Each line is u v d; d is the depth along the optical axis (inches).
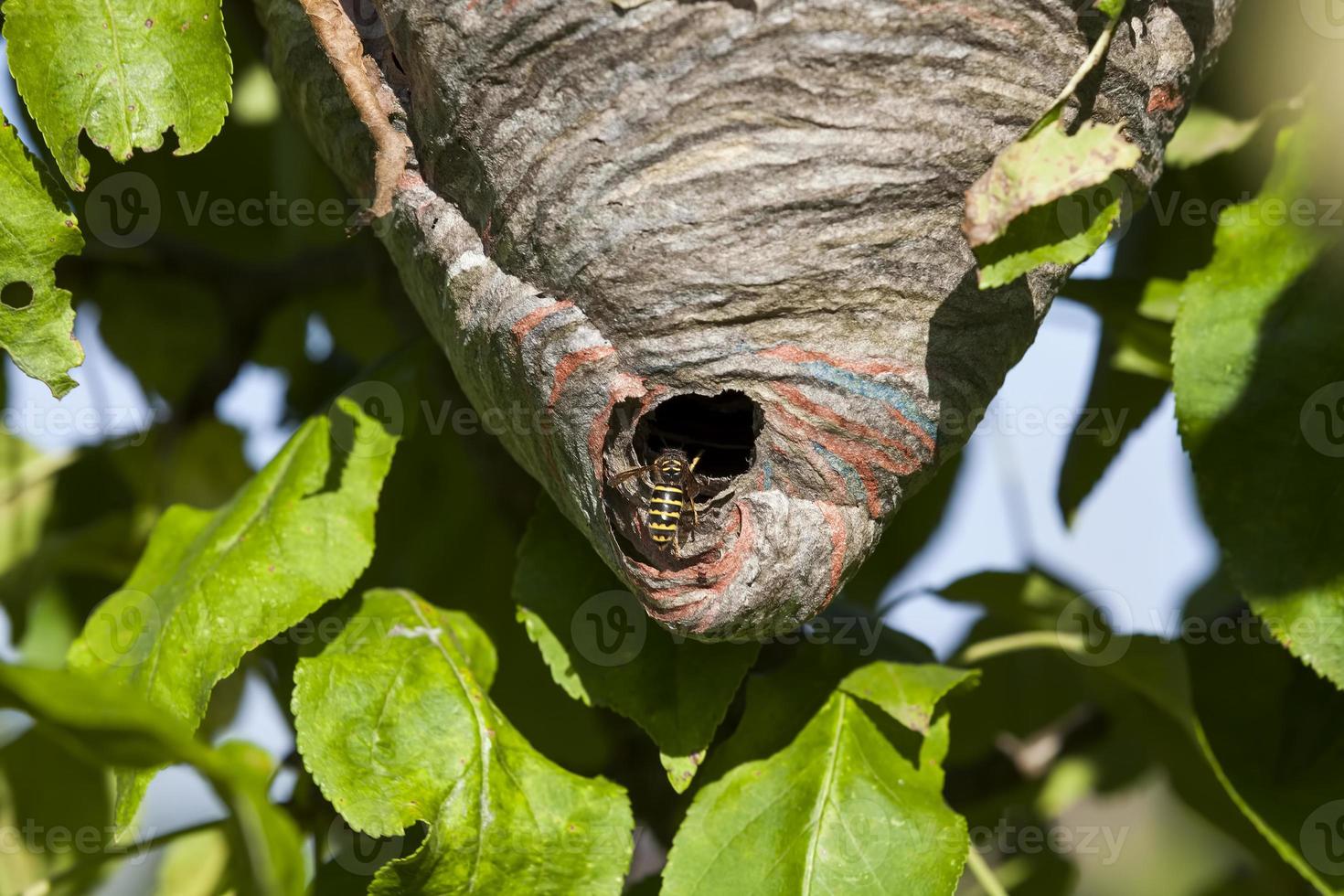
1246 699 46.9
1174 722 48.6
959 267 45.4
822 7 44.9
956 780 49.1
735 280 45.1
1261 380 46.3
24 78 45.3
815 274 45.1
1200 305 46.5
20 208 45.4
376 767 45.7
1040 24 45.1
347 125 46.0
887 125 45.0
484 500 47.9
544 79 45.1
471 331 45.6
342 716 45.8
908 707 46.1
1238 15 47.1
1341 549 45.9
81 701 43.8
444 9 45.1
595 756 47.1
